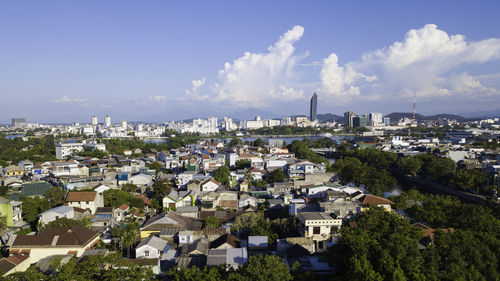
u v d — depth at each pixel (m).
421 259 40.31
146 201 98.31
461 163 143.62
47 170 144.50
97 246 59.59
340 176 122.88
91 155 190.38
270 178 125.00
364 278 37.44
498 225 55.25
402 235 44.66
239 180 124.12
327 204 68.62
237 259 50.12
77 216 77.12
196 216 82.00
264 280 38.56
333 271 46.72
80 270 44.09
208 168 154.25
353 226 58.03
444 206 70.00
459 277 36.50
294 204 73.62
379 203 74.69
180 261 51.69
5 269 50.34
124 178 121.19
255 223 69.19
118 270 42.75
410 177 150.12
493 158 158.12
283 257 51.09
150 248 55.50
